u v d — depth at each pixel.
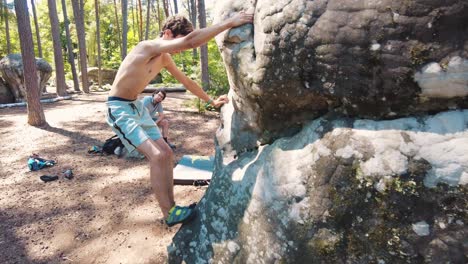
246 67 1.96
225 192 2.16
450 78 1.33
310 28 1.59
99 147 5.55
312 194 1.66
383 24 1.40
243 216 1.94
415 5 1.33
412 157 1.42
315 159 1.69
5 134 6.60
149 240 2.94
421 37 1.35
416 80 1.40
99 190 3.98
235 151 2.37
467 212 1.30
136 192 3.90
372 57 1.46
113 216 3.37
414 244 1.40
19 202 3.74
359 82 1.53
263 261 1.78
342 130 1.64
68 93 13.99
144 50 2.25
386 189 1.45
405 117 1.51
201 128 6.75
